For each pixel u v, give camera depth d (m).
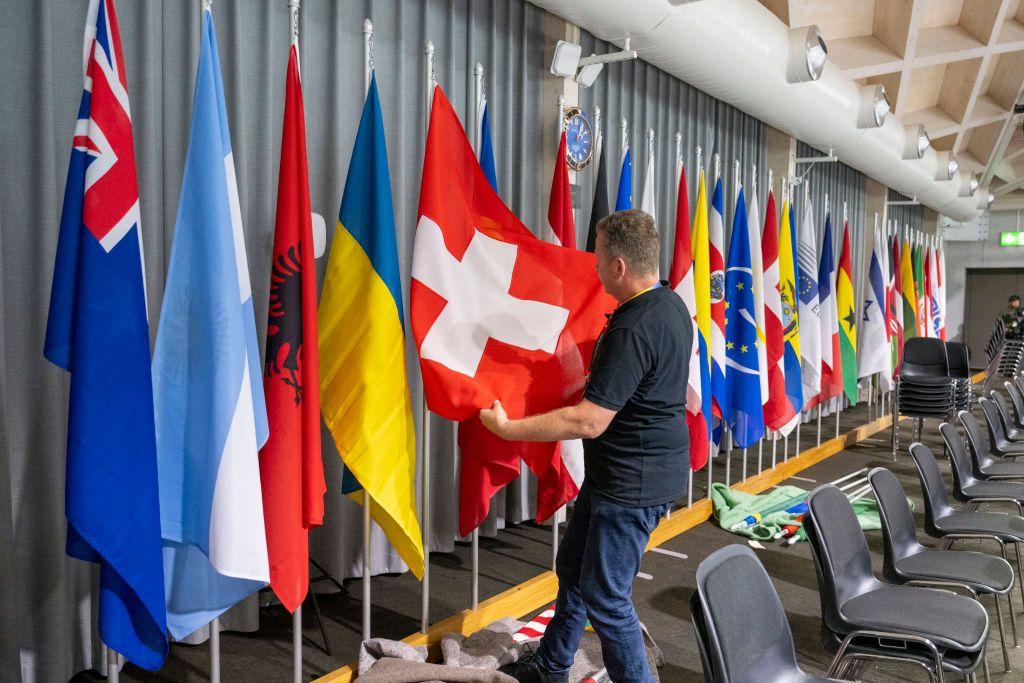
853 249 9.35
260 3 2.95
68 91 2.42
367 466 2.35
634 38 4.03
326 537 3.31
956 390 7.06
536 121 4.30
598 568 2.16
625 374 2.04
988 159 10.73
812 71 4.93
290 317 2.18
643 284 2.16
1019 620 3.35
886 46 6.61
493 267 2.56
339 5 3.22
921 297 10.36
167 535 1.98
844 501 2.47
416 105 3.63
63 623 2.41
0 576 2.20
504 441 2.74
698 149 4.53
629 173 4.01
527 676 2.46
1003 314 14.73
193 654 2.74
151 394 1.88
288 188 2.19
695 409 4.26
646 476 2.11
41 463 2.35
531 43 4.24
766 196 6.86
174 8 2.69
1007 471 4.23
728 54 4.49
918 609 2.27
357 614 3.12
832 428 8.14
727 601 1.70
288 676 2.58
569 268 2.66
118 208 1.83
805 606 3.46
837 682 1.86
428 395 2.43
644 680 2.20
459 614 2.99
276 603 3.18
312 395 2.19
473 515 2.89
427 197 2.45
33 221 2.32
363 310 2.41
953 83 8.30
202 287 1.98
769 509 4.78
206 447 1.96
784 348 5.50
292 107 2.21
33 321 2.34
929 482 3.30
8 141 2.28
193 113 2.01
